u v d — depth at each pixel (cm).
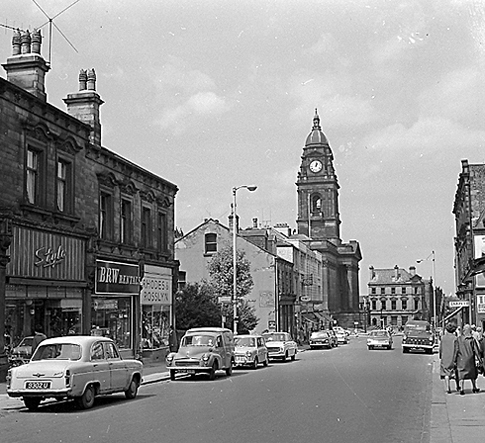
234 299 3859
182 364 2386
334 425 1279
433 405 1598
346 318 11669
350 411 1490
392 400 1725
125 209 3209
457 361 1798
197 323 4184
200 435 1153
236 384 2198
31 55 2456
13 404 1612
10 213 2100
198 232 5947
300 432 1191
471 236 4634
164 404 1622
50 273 2398
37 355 1573
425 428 1252
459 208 5759
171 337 3709
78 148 2673
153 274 3494
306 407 1557
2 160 2141
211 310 4262
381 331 5675
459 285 5838
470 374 1791
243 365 3053
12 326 2177
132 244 3216
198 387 2100
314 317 8294
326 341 5675
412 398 1778
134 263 3222
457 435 1136
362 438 1134
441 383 2194
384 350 5281
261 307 5819
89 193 2784
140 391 1975
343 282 12275
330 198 12050
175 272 3809
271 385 2145
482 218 4622
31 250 2275
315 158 12200
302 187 12138
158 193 3619
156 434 1163
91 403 1552
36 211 2302
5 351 2094
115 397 1792
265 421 1327
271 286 5834
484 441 1076
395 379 2392
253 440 1103
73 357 1558
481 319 4391
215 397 1783
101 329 2794
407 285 14362
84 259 2675
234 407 1555
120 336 3062
